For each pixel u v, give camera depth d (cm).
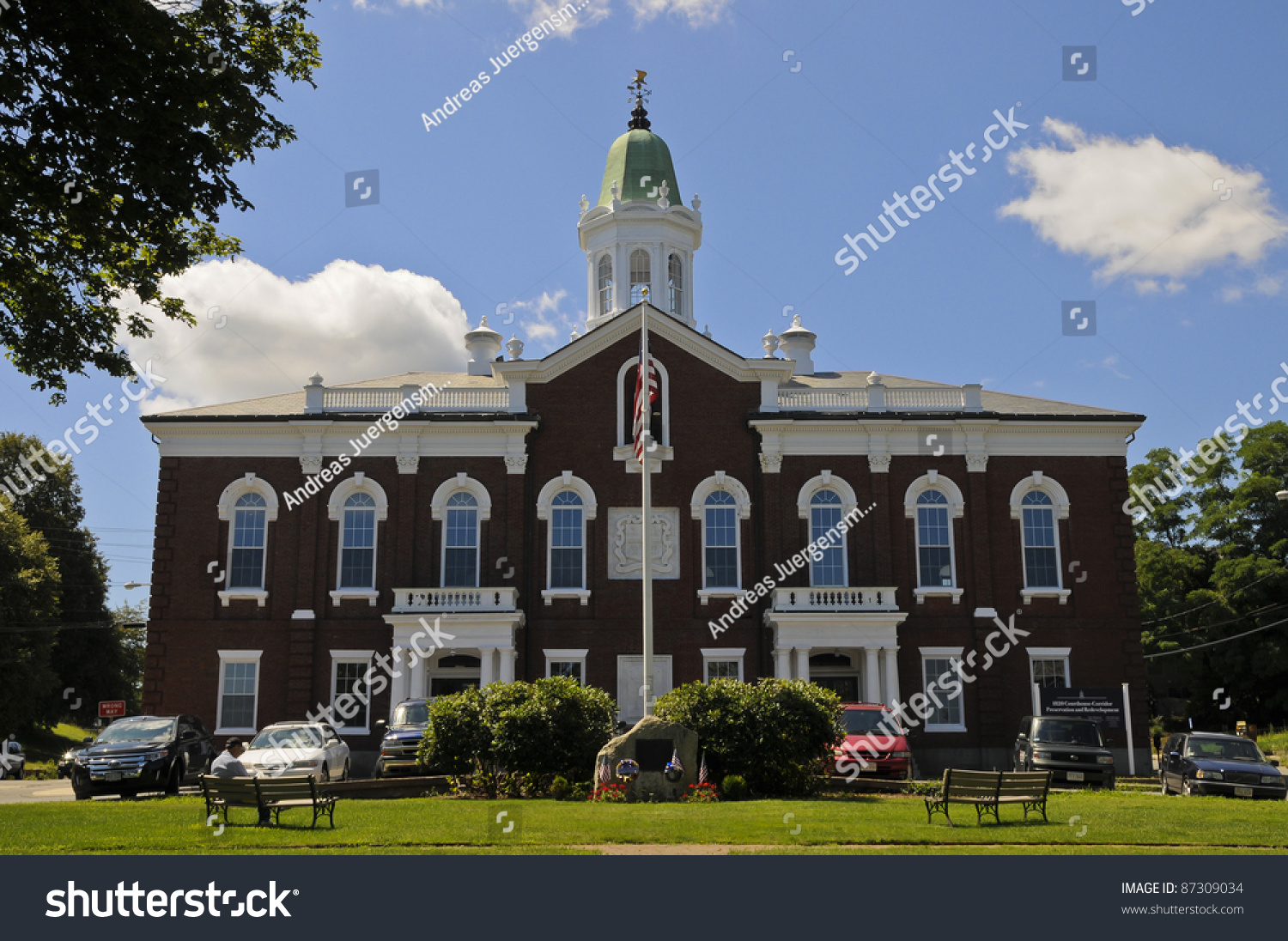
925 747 3944
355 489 4088
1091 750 2969
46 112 1762
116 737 2839
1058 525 4131
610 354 4191
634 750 2428
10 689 5853
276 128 1936
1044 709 3716
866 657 3844
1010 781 1920
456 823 1894
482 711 2611
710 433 4144
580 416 4147
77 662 7288
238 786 1864
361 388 4181
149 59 1742
